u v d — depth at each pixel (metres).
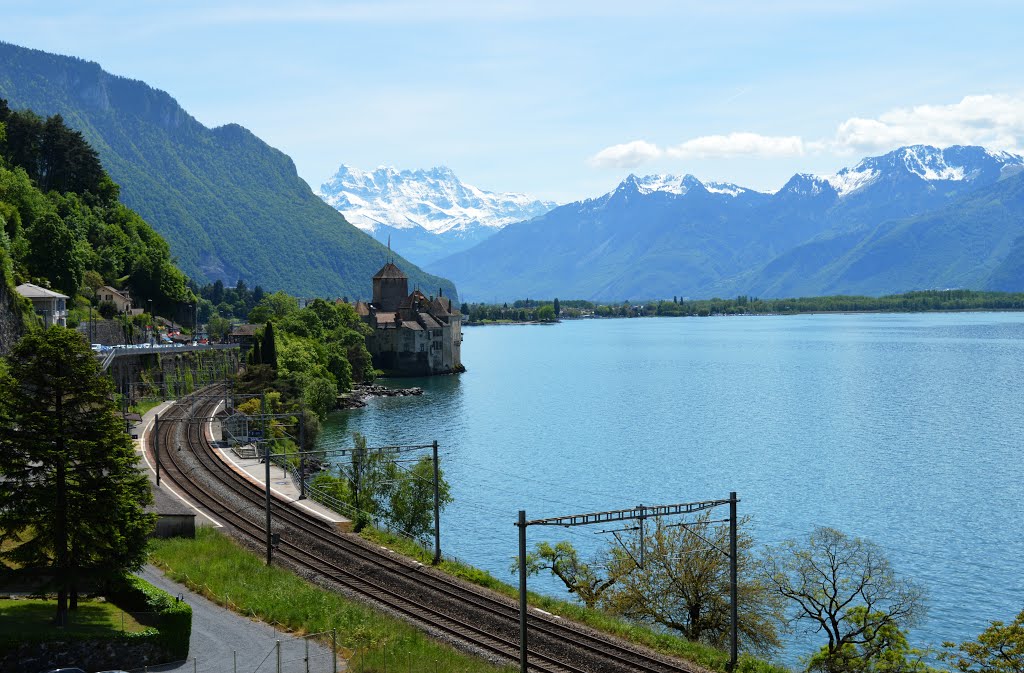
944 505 139.38
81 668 55.38
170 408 176.12
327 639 63.84
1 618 59.22
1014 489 149.38
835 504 139.75
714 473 162.25
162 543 85.69
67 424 59.50
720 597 78.69
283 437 160.00
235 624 66.81
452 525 125.62
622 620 75.81
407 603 74.56
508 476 158.62
